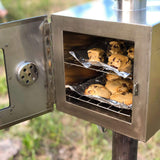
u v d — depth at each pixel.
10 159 1.38
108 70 0.81
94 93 0.81
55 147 1.48
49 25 0.76
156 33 0.61
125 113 0.74
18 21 0.70
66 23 0.72
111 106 0.78
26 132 1.55
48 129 1.55
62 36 0.74
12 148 1.45
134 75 0.65
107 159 1.37
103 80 0.92
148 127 0.68
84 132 1.55
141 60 0.62
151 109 0.67
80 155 1.42
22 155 1.42
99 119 0.76
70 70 0.82
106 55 0.83
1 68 1.12
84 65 0.77
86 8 0.80
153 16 0.68
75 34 0.80
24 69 0.74
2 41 0.69
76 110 0.80
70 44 0.79
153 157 1.39
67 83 0.83
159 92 0.69
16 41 0.71
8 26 0.69
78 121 1.63
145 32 0.60
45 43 0.77
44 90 0.81
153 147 1.46
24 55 0.74
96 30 0.68
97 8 0.80
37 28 0.74
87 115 0.78
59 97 0.83
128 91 0.84
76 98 0.80
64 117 1.65
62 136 1.53
